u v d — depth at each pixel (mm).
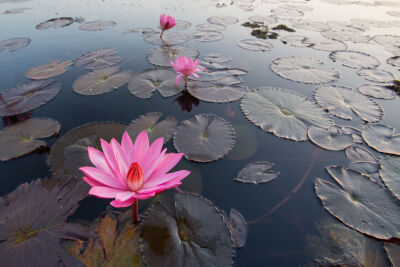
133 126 2221
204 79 3018
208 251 1332
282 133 2227
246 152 2025
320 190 1702
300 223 1510
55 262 1231
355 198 1643
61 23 5000
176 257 1295
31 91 2703
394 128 2275
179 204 1575
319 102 2639
